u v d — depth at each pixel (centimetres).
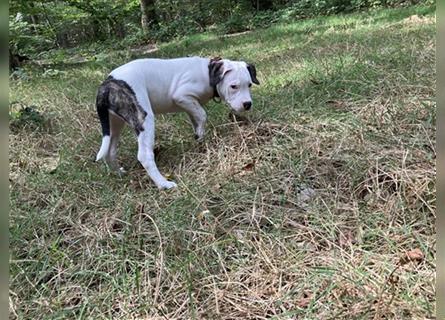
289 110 435
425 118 372
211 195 327
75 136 473
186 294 246
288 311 223
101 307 243
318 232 277
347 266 241
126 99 364
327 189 315
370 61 554
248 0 1980
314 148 356
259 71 663
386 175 312
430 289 221
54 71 881
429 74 457
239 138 397
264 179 332
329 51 714
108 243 291
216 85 404
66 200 345
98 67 968
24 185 375
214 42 1280
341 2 1648
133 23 2020
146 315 236
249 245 272
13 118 509
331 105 437
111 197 344
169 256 274
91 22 1781
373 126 375
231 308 234
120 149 431
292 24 1421
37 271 274
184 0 2170
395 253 250
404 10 1246
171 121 470
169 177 374
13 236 300
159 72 392
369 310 212
